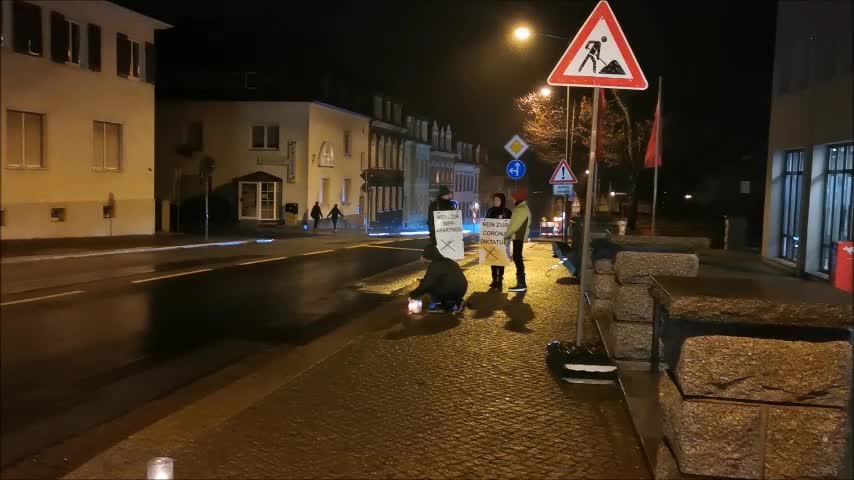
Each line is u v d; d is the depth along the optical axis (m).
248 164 41.62
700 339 3.93
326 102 42.59
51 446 5.56
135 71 25.34
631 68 6.93
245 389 6.88
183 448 5.04
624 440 5.26
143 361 8.20
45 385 7.11
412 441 5.20
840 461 3.83
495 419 5.70
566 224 26.08
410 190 62.03
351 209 48.41
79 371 7.66
